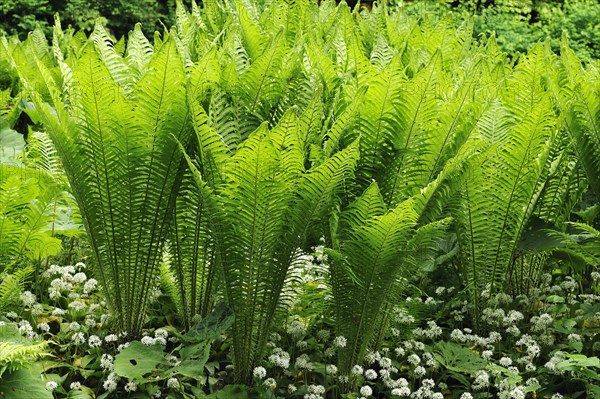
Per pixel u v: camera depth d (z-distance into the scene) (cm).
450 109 349
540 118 368
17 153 453
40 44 564
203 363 316
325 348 379
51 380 327
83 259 433
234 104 364
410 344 362
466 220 388
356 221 338
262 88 370
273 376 356
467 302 421
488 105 368
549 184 418
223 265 333
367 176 360
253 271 332
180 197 362
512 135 376
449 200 358
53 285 374
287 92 387
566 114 409
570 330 368
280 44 370
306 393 337
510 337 400
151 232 353
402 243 328
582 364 325
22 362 304
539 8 1375
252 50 468
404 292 416
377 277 337
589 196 493
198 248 370
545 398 362
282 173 316
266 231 324
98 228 349
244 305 337
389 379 344
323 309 383
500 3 1330
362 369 342
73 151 335
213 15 590
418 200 335
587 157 420
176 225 365
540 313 418
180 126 336
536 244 400
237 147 329
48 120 329
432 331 377
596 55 1168
